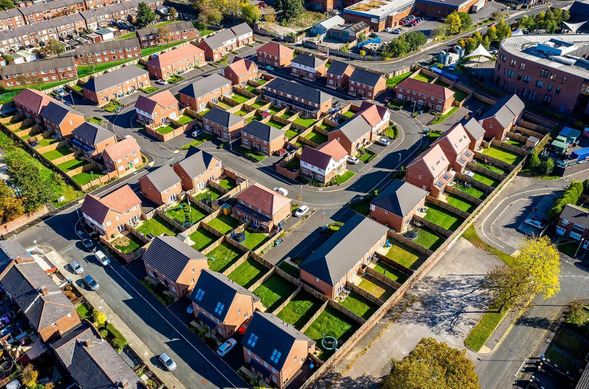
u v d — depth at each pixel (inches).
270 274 3452.3
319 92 5433.1
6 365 2827.3
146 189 4121.6
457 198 4202.8
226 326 2906.0
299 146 4867.1
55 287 3144.7
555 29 7372.1
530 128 5113.2
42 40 7411.4
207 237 3818.9
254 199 3890.3
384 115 5032.0
